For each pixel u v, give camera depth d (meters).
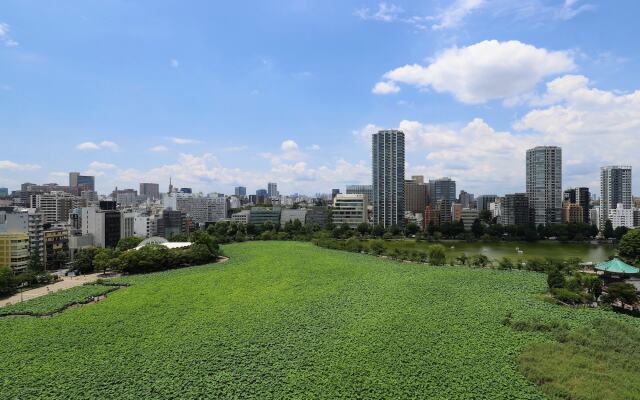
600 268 101.31
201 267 141.75
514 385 49.94
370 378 51.94
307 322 74.75
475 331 68.19
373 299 90.38
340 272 125.25
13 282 114.31
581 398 45.75
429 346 62.09
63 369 57.41
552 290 91.12
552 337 65.06
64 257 173.62
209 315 80.44
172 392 49.78
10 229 158.12
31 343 67.50
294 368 55.62
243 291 100.44
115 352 63.00
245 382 51.88
